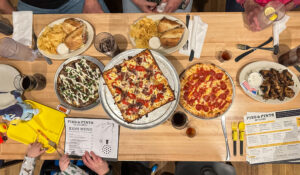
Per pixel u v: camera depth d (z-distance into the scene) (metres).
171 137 1.28
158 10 1.65
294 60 1.19
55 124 1.33
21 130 1.32
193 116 1.24
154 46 1.30
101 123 1.31
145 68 1.23
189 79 1.27
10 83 1.34
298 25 1.33
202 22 1.37
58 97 1.30
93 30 1.39
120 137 1.30
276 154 1.24
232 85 1.25
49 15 1.43
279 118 1.26
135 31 1.33
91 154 1.28
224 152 1.26
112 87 1.22
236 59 1.33
